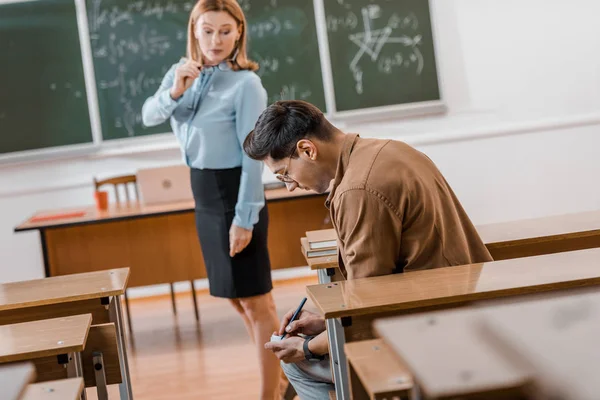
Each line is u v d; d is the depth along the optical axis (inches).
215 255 109.6
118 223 163.8
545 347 30.0
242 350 152.2
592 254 70.9
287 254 164.9
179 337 167.0
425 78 209.9
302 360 82.4
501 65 211.6
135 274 165.5
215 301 197.5
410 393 43.1
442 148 211.3
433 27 208.8
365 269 69.2
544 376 27.1
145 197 164.2
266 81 207.6
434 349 31.8
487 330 33.2
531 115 213.2
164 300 205.2
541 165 213.0
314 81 208.4
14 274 203.2
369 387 43.7
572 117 213.0
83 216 159.5
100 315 85.0
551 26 211.9
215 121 106.0
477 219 213.2
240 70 107.3
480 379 27.8
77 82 201.9
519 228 96.1
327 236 99.3
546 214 214.2
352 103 209.3
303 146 72.8
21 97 200.8
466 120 211.9
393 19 208.2
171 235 165.5
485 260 75.6
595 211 103.3
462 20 210.2
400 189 68.5
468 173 211.9
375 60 208.7
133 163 205.0
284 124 73.6
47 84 201.3
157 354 155.9
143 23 202.1
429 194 69.8
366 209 68.2
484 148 211.8
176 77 105.5
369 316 62.0
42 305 84.3
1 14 199.3
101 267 164.2
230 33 104.7
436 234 70.1
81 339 62.6
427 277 67.1
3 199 201.6
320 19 206.4
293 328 81.3
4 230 202.1
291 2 206.1
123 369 89.3
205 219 109.3
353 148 72.4
